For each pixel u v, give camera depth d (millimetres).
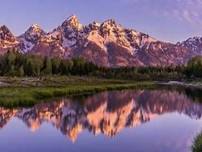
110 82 156875
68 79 151625
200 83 165750
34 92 76125
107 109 62656
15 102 61938
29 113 53469
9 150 30547
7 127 41562
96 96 87312
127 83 157750
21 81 117062
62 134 37688
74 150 30469
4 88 86375
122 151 29906
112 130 40219
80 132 39000
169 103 73625
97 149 30766
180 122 47094
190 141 33594
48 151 30172
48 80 133000
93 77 191750
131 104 71625
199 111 59812
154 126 43312
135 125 44469
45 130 40000
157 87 134125
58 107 62375
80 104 68625
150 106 68125
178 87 136250
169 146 31453
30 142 33625
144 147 31328
